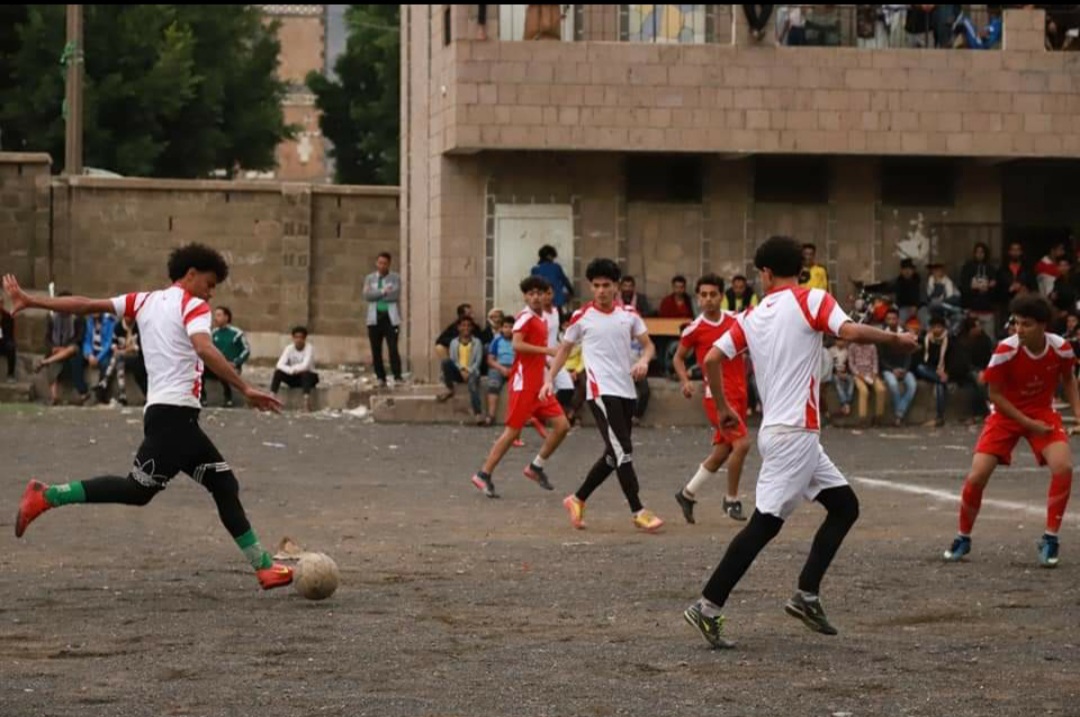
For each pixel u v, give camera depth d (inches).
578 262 1504.7
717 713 376.8
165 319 538.9
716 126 1449.3
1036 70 1472.7
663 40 1472.7
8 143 2546.8
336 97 3142.2
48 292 1760.6
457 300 1499.8
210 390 1395.2
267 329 1809.8
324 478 946.7
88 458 1011.3
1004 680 416.2
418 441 1163.3
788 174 1529.3
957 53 1467.8
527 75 1438.2
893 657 444.1
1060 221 1589.6
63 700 387.5
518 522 761.0
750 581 576.1
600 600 535.2
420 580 577.6
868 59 1459.2
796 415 458.0
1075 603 536.7
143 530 709.3
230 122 2832.2
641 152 1469.0
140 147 2532.0
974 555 650.2
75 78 1866.4
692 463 1046.4
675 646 457.4
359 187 1814.7
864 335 450.0
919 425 1318.9
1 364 1481.3
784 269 469.1
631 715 374.6
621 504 838.5
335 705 382.3
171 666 426.0
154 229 1786.4
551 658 438.9
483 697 391.5
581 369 1285.7
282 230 1806.1
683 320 1401.3
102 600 529.0
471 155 1498.5
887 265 1537.9
